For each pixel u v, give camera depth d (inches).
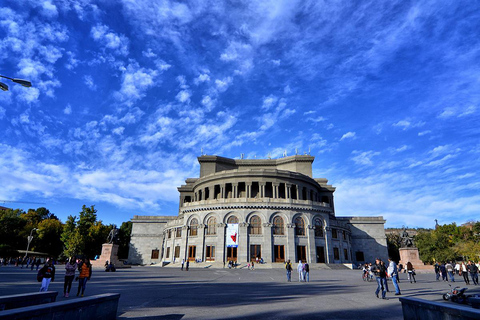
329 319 419.2
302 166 3053.6
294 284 959.0
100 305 375.2
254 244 2041.1
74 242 2748.5
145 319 410.9
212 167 3063.5
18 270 1503.4
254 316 434.6
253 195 2551.7
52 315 290.0
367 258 2618.1
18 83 523.2
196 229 2209.6
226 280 1091.3
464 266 952.9
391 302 577.3
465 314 262.5
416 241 2711.6
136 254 2780.5
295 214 2139.5
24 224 3248.0
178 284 911.0
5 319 238.5
